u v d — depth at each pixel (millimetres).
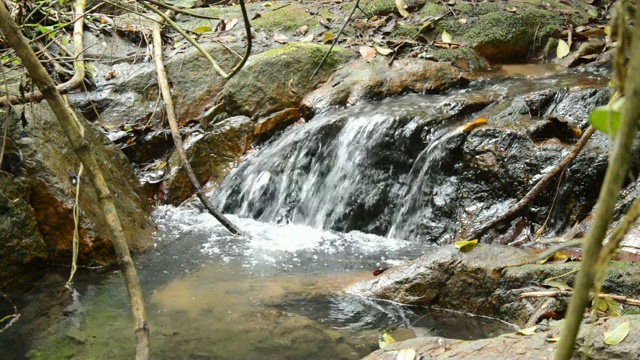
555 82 5496
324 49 6105
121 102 6094
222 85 6184
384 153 5094
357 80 5863
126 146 5840
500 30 6293
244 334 3262
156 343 3189
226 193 5566
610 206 583
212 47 6348
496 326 3344
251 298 3701
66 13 6574
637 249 3600
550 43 6273
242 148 5820
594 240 603
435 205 4793
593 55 6027
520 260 3506
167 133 5953
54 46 6348
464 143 4789
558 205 4422
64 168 4516
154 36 6297
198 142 5820
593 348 2416
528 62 6281
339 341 3178
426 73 5852
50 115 4703
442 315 3494
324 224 5176
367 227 5066
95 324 3438
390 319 3436
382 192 5070
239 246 4648
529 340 2576
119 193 4906
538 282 3361
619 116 566
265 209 5410
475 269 3516
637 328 2432
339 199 5168
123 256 1714
